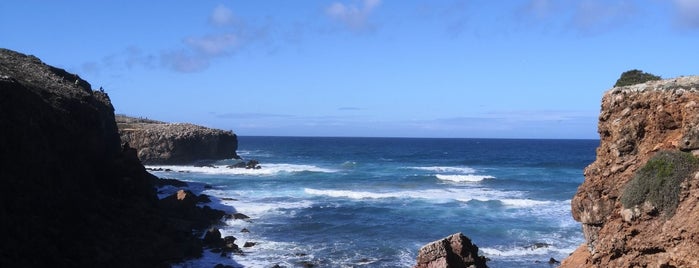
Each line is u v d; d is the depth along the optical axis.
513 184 65.38
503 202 48.06
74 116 34.22
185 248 28.70
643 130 15.09
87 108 37.09
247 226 37.31
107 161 37.81
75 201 27.42
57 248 21.77
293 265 28.20
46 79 38.97
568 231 36.00
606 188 15.27
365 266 28.19
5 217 19.86
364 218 40.59
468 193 56.25
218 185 61.50
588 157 126.06
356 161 112.19
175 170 78.88
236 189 57.62
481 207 45.88
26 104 26.12
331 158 123.50
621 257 14.23
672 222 13.09
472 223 38.88
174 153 87.19
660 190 13.57
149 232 29.25
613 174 15.26
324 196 52.38
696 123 13.82
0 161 22.02
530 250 31.36
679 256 12.73
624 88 16.06
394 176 73.50
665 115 14.68
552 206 46.62
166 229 30.97
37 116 27.38
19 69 37.94
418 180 68.44
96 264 22.48
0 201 20.33
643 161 14.69
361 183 64.88
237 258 29.28
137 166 39.16
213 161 91.44
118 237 26.69
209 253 29.80
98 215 28.05
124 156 39.69
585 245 19.69
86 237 24.62
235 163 90.00
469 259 21.91
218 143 95.69
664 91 14.91
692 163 13.48
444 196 53.06
